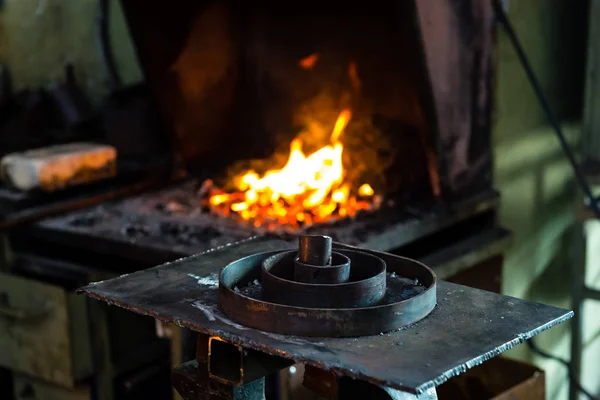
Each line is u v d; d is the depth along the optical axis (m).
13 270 2.25
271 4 2.54
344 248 1.15
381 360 0.85
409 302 0.94
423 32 2.00
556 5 2.49
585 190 2.33
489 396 2.03
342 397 0.99
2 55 3.07
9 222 2.19
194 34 2.57
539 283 2.66
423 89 2.08
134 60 2.92
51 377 2.14
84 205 2.38
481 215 2.41
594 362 2.80
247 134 2.73
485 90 2.29
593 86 2.47
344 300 0.96
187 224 2.19
